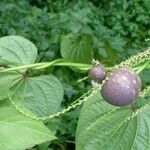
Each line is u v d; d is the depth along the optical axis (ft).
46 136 0.82
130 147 0.98
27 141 0.80
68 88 2.75
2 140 0.80
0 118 0.86
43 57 3.22
